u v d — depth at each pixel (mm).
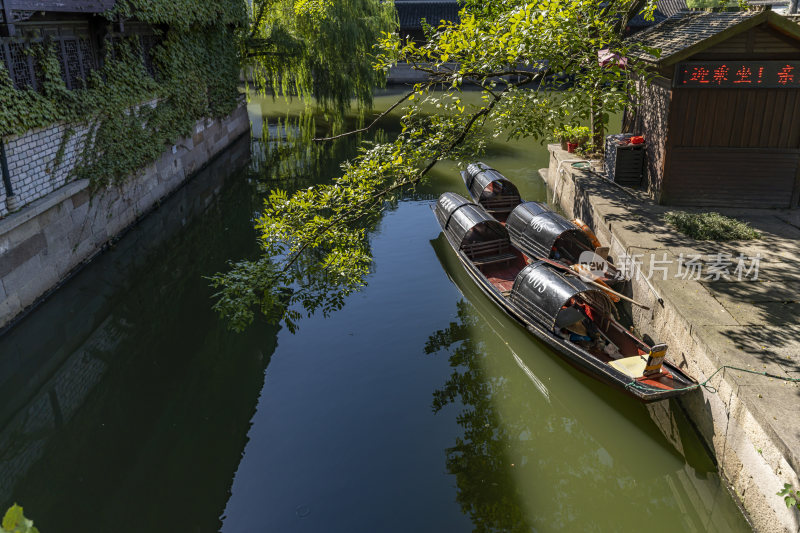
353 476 8680
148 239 17734
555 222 13562
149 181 19656
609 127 28469
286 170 25391
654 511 8078
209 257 16750
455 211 15125
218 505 8188
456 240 14586
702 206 13898
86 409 10586
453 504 8156
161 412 10453
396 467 8852
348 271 13078
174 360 12070
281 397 10500
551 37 11461
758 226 12555
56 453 9516
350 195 12484
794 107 12789
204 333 13008
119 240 17344
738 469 7512
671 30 14859
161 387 11219
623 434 9617
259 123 34781
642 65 12984
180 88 22016
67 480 8953
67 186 14383
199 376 11461
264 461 9008
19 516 2180
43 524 8109
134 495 8523
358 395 10531
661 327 10102
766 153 13234
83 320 13375
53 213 13883
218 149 27531
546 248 13367
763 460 6906
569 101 11719
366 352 11805
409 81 44719
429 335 12383
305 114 36781
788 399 7059
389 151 12609
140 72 18500
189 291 14820
